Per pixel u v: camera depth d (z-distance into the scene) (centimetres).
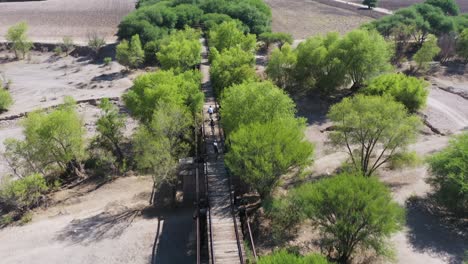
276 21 14212
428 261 3247
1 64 10650
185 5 12525
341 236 3008
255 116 4225
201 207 3791
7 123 7019
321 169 4872
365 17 14538
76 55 11175
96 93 8281
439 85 8056
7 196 4441
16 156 5206
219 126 5328
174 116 4625
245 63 6384
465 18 11438
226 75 6025
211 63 7350
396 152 4459
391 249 3111
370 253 3350
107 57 10838
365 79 7056
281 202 3684
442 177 3828
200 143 5053
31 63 10694
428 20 10719
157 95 5069
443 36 9731
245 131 3644
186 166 4466
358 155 4712
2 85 8919
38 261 3650
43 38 12481
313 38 7438
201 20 11900
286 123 4125
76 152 5144
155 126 4494
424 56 8419
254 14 11719
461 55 9312
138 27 10919
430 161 3944
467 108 6906
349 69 6962
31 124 4872
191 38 9131
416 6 11638
